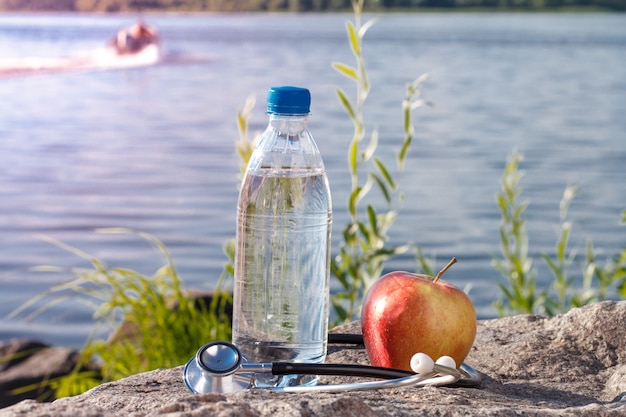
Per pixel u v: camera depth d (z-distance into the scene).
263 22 32.53
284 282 0.83
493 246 4.77
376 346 0.84
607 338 0.89
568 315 0.93
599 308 0.91
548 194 6.34
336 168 7.05
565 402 0.78
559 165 7.67
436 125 10.20
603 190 6.49
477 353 0.90
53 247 5.00
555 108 12.09
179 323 1.72
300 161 0.84
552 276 3.86
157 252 4.85
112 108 11.67
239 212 0.84
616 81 15.91
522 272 1.95
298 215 0.83
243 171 1.52
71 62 12.69
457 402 0.73
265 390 0.69
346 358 0.90
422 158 7.95
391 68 17.25
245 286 0.83
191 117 11.11
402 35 28.02
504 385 0.82
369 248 1.62
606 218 5.49
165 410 0.64
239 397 0.67
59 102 11.82
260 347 0.83
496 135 9.55
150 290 1.76
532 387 0.81
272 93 0.82
